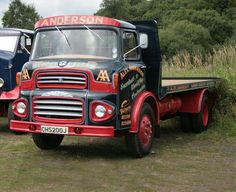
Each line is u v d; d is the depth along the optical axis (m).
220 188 6.43
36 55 8.30
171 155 8.45
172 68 19.28
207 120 11.19
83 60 7.83
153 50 8.94
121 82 7.69
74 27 8.18
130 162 7.89
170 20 58.09
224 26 55.88
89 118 7.52
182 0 64.19
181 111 10.70
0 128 11.82
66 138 10.12
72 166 7.59
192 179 6.86
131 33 8.42
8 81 11.07
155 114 8.85
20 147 9.13
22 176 6.96
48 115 7.77
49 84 7.76
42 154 8.52
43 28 8.38
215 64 18.33
